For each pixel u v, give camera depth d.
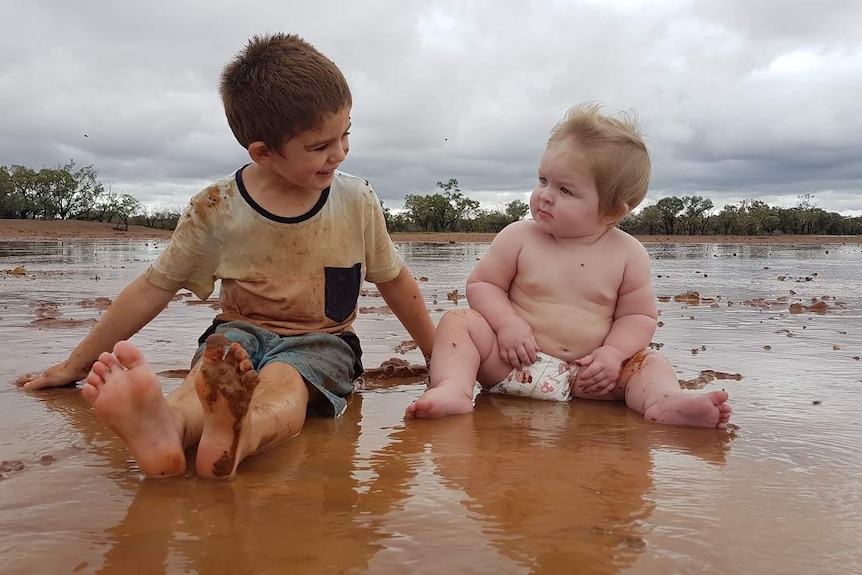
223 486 0.64
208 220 1.01
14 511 0.57
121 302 1.05
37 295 2.52
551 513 0.58
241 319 1.03
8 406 0.96
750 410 0.96
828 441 0.81
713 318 2.02
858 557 0.51
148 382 0.64
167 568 0.47
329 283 1.03
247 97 0.91
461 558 0.49
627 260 1.13
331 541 0.52
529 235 1.16
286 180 1.00
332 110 0.91
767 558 0.50
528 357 1.08
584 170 1.08
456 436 0.84
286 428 0.80
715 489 0.64
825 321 1.95
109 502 0.60
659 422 0.92
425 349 1.24
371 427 0.88
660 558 0.50
